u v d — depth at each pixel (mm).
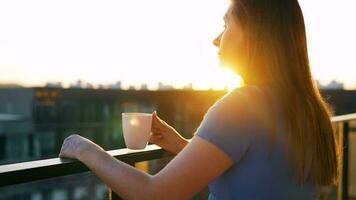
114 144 25203
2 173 834
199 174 922
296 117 972
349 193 2738
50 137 30469
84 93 28047
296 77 1002
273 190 963
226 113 940
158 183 921
